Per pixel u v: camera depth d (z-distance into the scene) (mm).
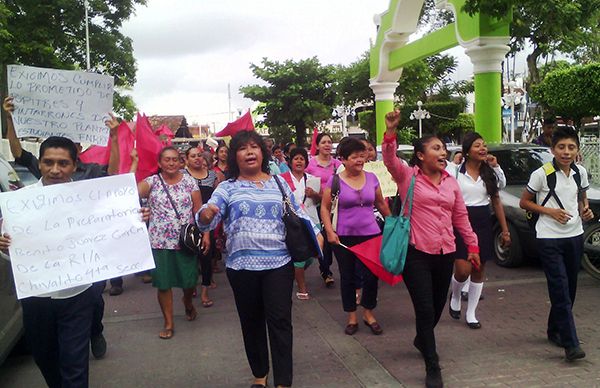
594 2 10117
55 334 3586
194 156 7879
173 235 5574
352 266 5598
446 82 32406
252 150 4043
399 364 4773
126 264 3510
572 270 4730
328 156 7457
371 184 5703
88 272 3430
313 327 5844
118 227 3531
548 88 15594
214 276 8438
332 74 26000
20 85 4164
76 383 3447
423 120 31219
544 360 4711
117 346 5500
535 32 13789
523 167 8703
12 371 4922
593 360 4672
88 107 4281
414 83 23859
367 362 4848
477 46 10789
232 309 6633
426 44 13625
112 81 4309
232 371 4773
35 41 23094
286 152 11352
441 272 4512
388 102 17203
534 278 7410
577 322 5629
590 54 23125
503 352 4930
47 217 3408
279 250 4012
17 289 3291
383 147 4395
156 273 5574
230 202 4027
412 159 4621
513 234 7785
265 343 4297
